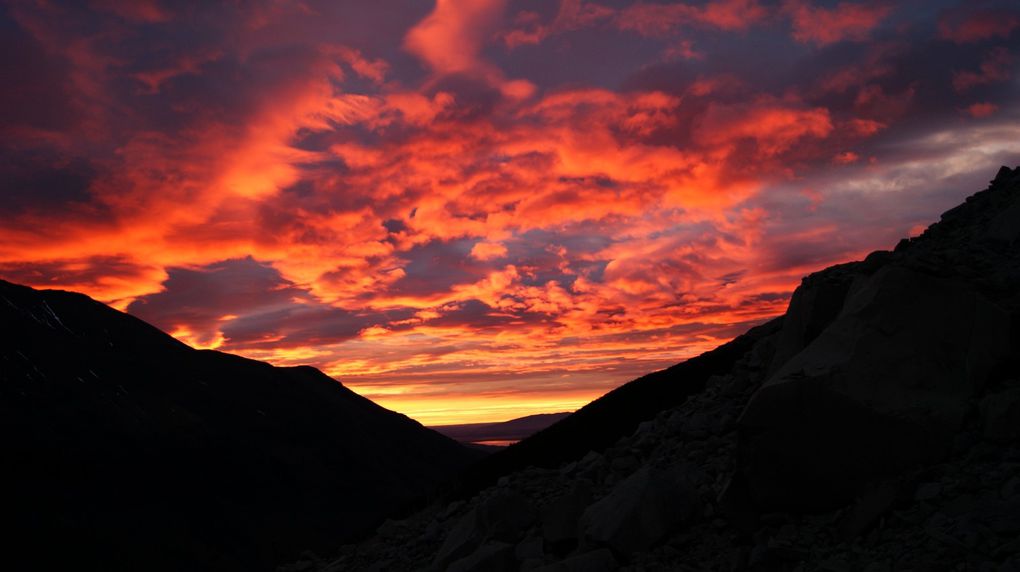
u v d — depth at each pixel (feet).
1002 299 35.42
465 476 100.17
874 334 35.29
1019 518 25.43
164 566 450.71
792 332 47.62
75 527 470.39
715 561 35.50
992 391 32.73
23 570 398.42
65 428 645.10
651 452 56.18
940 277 36.45
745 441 35.81
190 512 559.79
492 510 53.72
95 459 602.85
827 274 48.88
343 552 80.38
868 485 32.35
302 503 647.15
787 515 34.65
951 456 31.35
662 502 40.40
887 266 37.78
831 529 32.04
